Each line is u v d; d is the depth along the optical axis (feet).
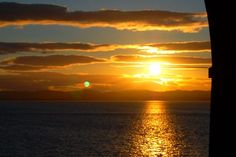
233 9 19.21
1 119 433.89
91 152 180.34
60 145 202.69
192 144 211.20
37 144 206.28
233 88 19.36
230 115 19.44
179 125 351.25
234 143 19.21
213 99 20.40
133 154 176.45
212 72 20.52
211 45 20.63
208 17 20.52
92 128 312.29
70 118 460.55
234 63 19.33
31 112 646.33
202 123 378.12
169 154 177.17
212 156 20.18
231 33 19.38
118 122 389.39
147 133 273.54
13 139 229.66
